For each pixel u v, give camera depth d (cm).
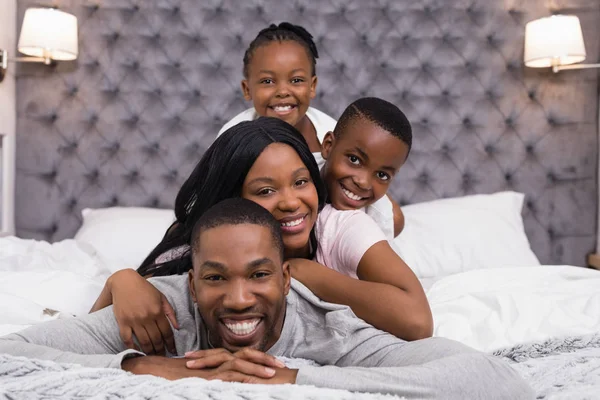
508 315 111
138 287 84
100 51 227
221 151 94
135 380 59
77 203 228
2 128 216
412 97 229
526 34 218
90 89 227
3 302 100
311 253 106
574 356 85
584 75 223
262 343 77
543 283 134
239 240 71
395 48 229
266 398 55
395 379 61
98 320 81
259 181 91
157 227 200
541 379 77
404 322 85
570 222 224
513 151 227
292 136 95
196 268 75
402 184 229
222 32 229
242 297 71
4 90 218
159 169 229
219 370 67
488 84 228
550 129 226
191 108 229
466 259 186
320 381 62
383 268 93
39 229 227
